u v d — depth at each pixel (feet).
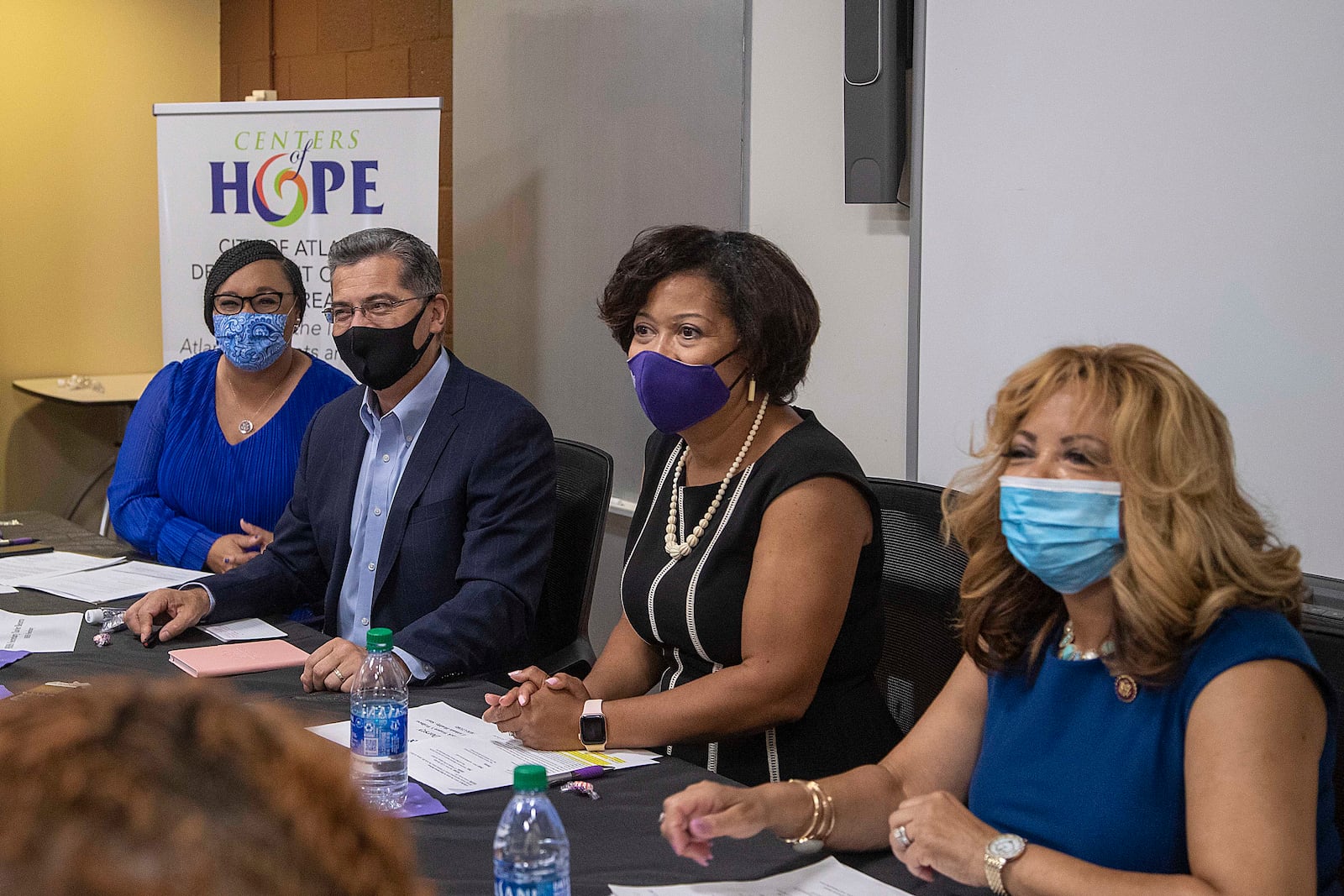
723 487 5.94
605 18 11.71
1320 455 6.98
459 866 4.00
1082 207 7.99
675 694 5.38
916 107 8.88
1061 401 4.14
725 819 4.03
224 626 7.06
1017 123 8.29
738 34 10.43
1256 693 3.77
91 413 16.16
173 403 9.53
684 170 11.07
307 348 12.29
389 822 1.18
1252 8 7.11
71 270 15.98
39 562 8.29
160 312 16.72
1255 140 7.15
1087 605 4.22
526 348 13.00
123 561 8.40
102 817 0.93
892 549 6.52
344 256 7.50
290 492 9.19
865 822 4.37
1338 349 6.88
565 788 4.72
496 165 13.16
